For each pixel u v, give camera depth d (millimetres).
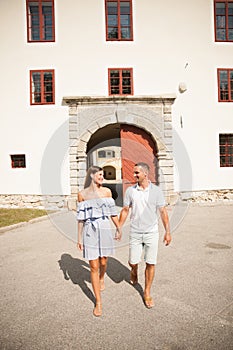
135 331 2361
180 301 2893
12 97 10250
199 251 4680
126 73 10367
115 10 10422
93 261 2648
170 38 10453
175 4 10461
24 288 3328
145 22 10391
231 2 10734
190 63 10539
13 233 6363
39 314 2693
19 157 10352
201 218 7691
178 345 2160
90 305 2863
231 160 10836
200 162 10422
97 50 10273
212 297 2971
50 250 4953
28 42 10258
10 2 10227
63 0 10203
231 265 3973
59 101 10141
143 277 3625
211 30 10648
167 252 4664
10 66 10266
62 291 3225
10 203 10141
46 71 10234
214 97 10656
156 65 10398
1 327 2475
